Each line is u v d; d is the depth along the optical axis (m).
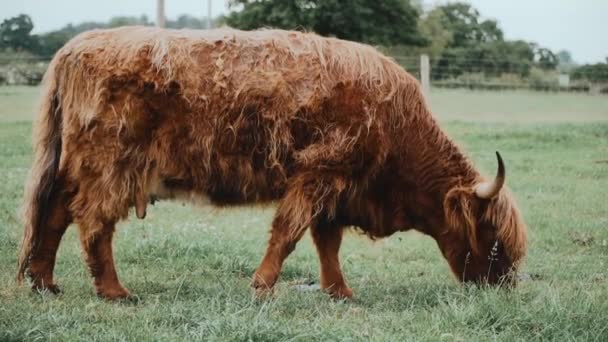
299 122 6.75
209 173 6.75
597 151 18.14
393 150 7.12
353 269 8.48
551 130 21.09
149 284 7.34
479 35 61.56
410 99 7.16
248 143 6.72
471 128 21.59
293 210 6.79
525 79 42.19
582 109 30.11
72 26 55.72
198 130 6.64
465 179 7.23
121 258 8.41
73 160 6.67
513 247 7.06
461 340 5.49
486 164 15.84
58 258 8.23
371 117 6.87
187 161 6.70
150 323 5.81
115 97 6.59
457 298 6.60
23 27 47.97
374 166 7.00
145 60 6.61
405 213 7.37
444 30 57.41
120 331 5.57
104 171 6.61
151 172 6.70
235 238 9.54
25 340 5.33
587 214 11.47
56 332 5.50
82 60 6.64
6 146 16.98
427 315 6.17
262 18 38.22
